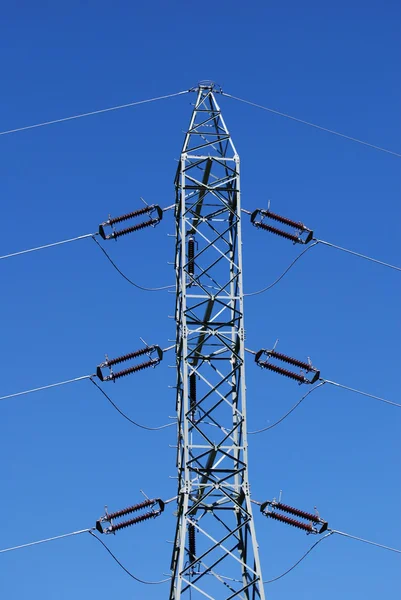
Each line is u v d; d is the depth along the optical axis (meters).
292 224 45.16
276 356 42.53
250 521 37.69
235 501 38.50
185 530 37.12
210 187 43.97
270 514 40.03
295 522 40.09
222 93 48.03
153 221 45.50
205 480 39.72
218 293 42.41
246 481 38.75
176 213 44.81
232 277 42.75
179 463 41.00
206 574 37.25
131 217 45.19
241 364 40.75
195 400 42.38
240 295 41.91
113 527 40.28
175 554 39.34
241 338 41.25
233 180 44.50
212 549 37.34
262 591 35.81
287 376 42.88
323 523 40.06
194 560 39.47
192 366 42.03
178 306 43.31
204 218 44.50
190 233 44.66
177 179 44.84
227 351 42.03
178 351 42.22
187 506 38.06
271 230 45.28
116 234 45.22
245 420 39.59
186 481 38.38
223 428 39.94
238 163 44.44
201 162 44.31
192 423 39.41
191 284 43.53
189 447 39.44
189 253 44.28
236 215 43.41
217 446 39.47
